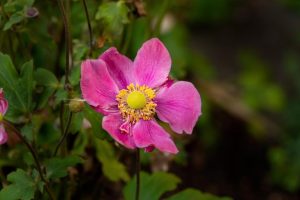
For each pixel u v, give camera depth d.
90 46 0.47
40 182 0.44
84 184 0.54
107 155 0.51
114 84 0.43
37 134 0.51
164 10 0.54
